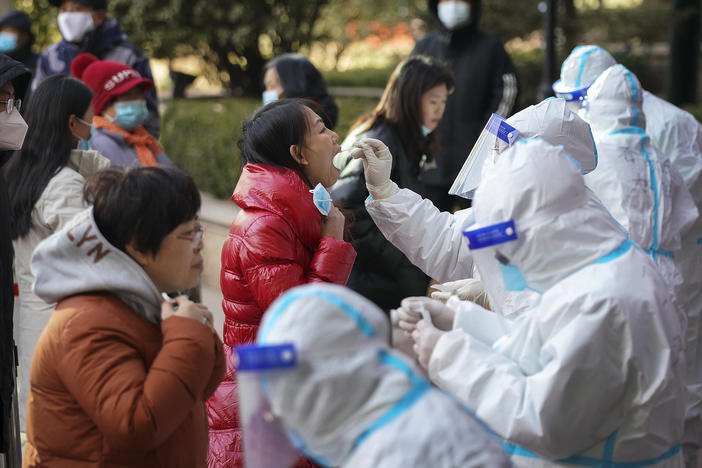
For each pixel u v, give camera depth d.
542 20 7.77
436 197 5.39
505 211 1.81
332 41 10.52
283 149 2.52
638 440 1.87
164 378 1.71
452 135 5.37
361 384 1.30
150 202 1.78
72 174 3.18
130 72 4.18
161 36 8.92
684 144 3.92
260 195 2.45
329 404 1.29
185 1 8.88
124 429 1.68
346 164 3.50
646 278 1.85
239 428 2.43
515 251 1.83
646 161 3.18
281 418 1.34
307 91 4.47
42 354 1.78
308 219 2.46
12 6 10.18
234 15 8.87
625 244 1.89
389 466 1.27
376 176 2.78
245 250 2.41
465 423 1.35
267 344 1.31
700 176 3.90
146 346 1.81
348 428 1.30
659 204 3.15
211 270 6.23
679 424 1.96
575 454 1.90
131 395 1.70
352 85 10.59
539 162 1.81
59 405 1.77
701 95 10.54
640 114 3.26
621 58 10.39
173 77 9.80
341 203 3.45
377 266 3.56
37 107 3.20
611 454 1.88
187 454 1.89
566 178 1.81
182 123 7.54
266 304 2.40
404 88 3.62
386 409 1.30
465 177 2.54
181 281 1.86
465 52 5.42
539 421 1.79
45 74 5.39
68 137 3.23
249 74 9.78
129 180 1.80
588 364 1.78
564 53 8.14
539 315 1.85
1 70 2.61
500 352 1.90
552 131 2.46
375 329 1.35
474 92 5.39
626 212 3.11
